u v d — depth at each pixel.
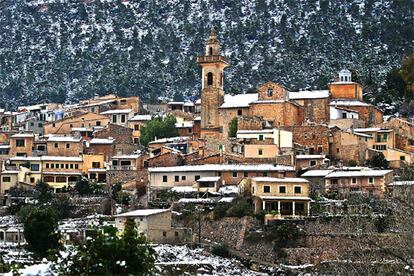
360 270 151.00
